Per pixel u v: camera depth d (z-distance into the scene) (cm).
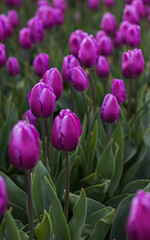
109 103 97
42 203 94
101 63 122
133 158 119
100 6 272
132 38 126
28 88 123
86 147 111
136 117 122
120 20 199
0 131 116
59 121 80
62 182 99
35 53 195
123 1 208
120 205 93
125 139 119
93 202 98
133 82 142
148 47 172
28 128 73
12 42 190
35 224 94
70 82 107
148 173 115
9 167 115
